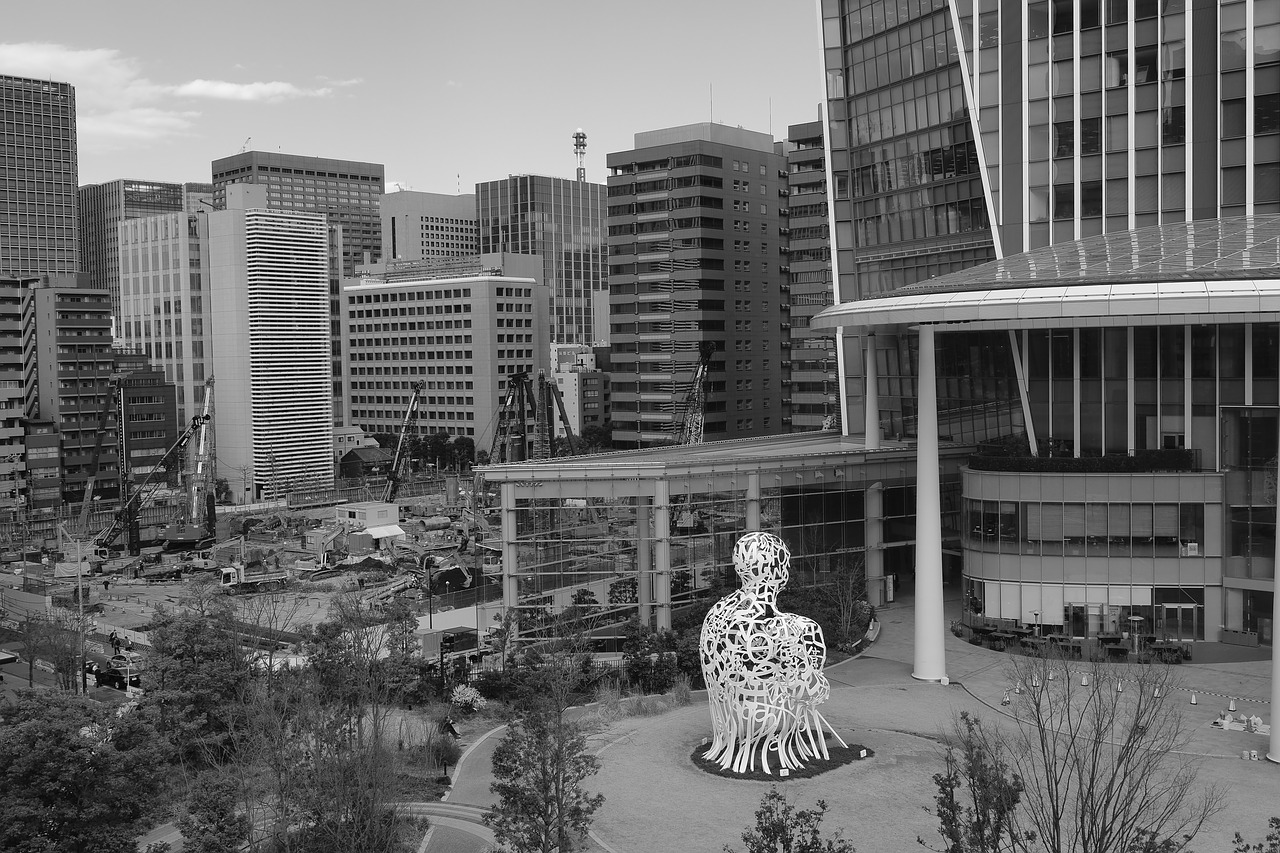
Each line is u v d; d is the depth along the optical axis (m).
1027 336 87.75
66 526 197.75
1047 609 83.12
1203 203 87.31
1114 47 90.06
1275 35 83.75
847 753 58.28
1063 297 68.56
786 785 54.38
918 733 62.12
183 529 186.62
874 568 95.56
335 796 49.12
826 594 87.06
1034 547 83.25
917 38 105.62
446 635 94.12
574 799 47.38
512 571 83.81
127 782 48.41
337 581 148.00
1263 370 79.31
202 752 59.72
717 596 85.50
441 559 155.38
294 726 57.72
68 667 88.50
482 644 87.81
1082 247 82.62
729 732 57.41
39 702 49.56
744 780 55.25
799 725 58.31
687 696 70.25
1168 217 88.81
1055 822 38.62
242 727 62.38
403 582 138.75
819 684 57.56
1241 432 80.38
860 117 114.69
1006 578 84.19
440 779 57.88
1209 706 66.56
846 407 117.94
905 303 74.75
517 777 47.28
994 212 96.50
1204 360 81.31
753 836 40.97
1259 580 79.75
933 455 74.44
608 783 55.38
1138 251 75.75
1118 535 81.75
